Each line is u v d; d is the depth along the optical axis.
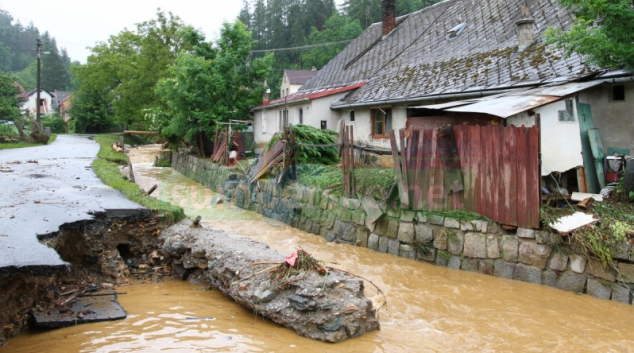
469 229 8.88
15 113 41.47
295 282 6.22
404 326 6.48
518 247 8.22
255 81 25.27
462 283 8.21
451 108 9.70
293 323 6.03
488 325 6.56
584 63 9.98
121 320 6.34
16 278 5.52
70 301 6.73
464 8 19.89
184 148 27.06
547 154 9.08
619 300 7.10
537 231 7.96
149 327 6.13
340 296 6.11
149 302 7.03
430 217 9.45
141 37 40.19
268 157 15.00
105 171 14.72
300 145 13.60
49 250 6.10
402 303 7.35
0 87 41.84
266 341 5.80
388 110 16.36
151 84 38.00
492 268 8.55
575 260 7.59
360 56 22.95
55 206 8.72
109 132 51.97
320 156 14.47
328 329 5.84
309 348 5.65
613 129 9.80
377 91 16.89
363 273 8.84
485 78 12.84
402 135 9.80
